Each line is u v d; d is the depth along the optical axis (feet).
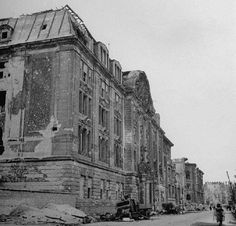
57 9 140.77
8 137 128.06
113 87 175.42
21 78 132.67
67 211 99.66
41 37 133.28
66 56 128.57
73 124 123.13
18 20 143.95
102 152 156.35
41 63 131.64
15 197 94.02
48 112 126.00
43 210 94.17
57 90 126.82
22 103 130.00
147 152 226.58
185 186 429.38
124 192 180.34
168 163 318.24
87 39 146.51
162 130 285.02
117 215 124.06
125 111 193.16
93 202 134.51
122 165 181.78
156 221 118.93
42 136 124.16
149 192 218.38
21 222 81.92
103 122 160.04
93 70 149.79
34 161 121.70
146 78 227.40
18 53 135.33
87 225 87.56
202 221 122.52
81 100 135.13
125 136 189.78
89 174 134.31
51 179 118.11
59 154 120.26
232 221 123.75
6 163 124.88
